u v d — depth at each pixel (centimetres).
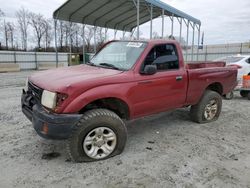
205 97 517
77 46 5106
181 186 284
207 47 3972
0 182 286
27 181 288
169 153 374
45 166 325
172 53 440
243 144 418
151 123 530
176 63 446
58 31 5238
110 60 438
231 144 416
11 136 429
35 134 439
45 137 312
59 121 304
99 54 479
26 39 5438
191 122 540
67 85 310
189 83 464
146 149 388
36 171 312
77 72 377
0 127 476
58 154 361
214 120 558
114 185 284
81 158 333
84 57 2389
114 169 321
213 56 3547
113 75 354
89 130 329
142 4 1549
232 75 575
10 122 509
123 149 369
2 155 354
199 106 515
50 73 388
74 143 322
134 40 442
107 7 1744
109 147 352
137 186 283
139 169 322
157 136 450
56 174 305
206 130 488
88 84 322
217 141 429
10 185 280
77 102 312
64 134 310
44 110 319
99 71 380
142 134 460
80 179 295
